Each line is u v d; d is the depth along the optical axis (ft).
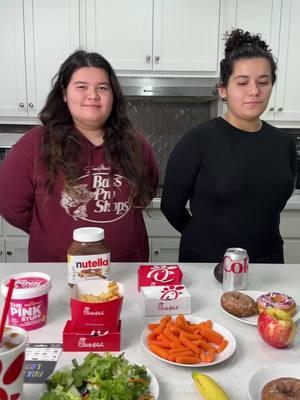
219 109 9.13
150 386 2.35
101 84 4.26
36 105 8.77
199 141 4.88
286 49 8.64
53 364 2.59
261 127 4.97
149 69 8.62
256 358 2.74
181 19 8.43
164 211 5.41
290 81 8.79
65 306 3.39
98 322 2.73
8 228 8.45
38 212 4.71
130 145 4.71
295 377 2.46
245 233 4.85
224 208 4.84
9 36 8.42
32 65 8.57
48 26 8.39
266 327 2.82
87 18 8.36
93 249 3.39
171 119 9.92
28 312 2.96
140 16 8.38
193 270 4.25
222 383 2.46
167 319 3.02
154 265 3.95
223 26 8.50
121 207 4.64
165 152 10.04
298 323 3.19
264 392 2.25
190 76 8.73
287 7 8.46
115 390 2.12
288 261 8.70
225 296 3.35
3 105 8.76
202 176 4.91
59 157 4.40
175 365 2.60
